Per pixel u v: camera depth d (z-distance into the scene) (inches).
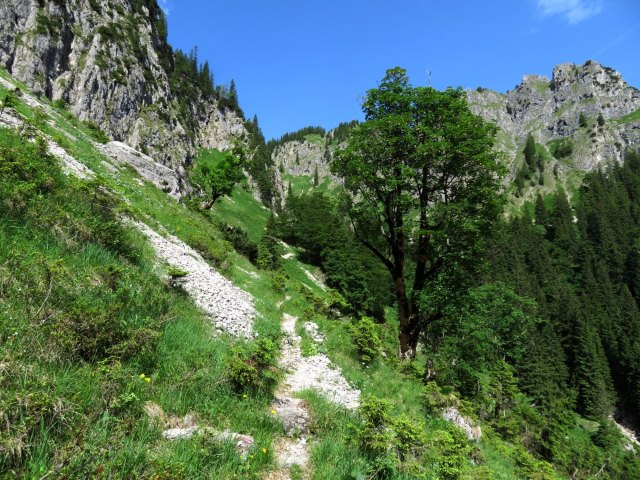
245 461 210.8
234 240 1453.0
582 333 3356.3
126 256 425.1
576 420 2807.6
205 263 699.4
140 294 346.6
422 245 770.2
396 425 290.5
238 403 277.0
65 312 238.8
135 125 3179.1
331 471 233.1
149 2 4643.2
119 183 807.1
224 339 396.5
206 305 463.8
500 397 1206.3
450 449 314.8
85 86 2768.2
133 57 3430.1
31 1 2593.5
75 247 345.1
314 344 560.7
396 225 782.5
